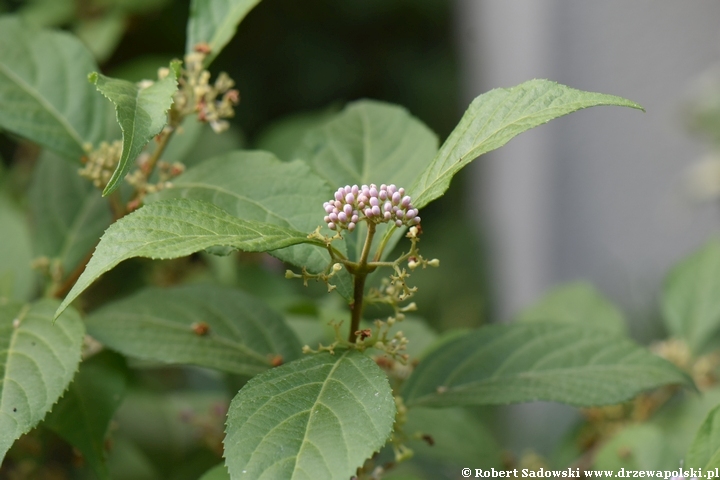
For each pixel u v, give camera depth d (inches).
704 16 72.6
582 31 80.0
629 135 77.1
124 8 31.6
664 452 25.5
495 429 38.7
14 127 25.2
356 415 22.0
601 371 24.5
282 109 74.7
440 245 78.5
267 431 21.9
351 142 25.3
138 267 30.4
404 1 82.6
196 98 24.5
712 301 28.9
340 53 80.0
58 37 25.9
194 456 28.4
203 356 24.3
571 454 28.4
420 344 27.1
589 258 79.7
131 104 22.6
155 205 22.2
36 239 26.7
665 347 28.9
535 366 24.6
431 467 28.8
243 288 29.5
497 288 79.7
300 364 22.6
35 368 23.0
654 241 74.3
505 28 86.7
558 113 22.4
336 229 22.5
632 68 77.1
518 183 85.9
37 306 23.8
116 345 24.1
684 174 65.4
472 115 23.0
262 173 23.8
